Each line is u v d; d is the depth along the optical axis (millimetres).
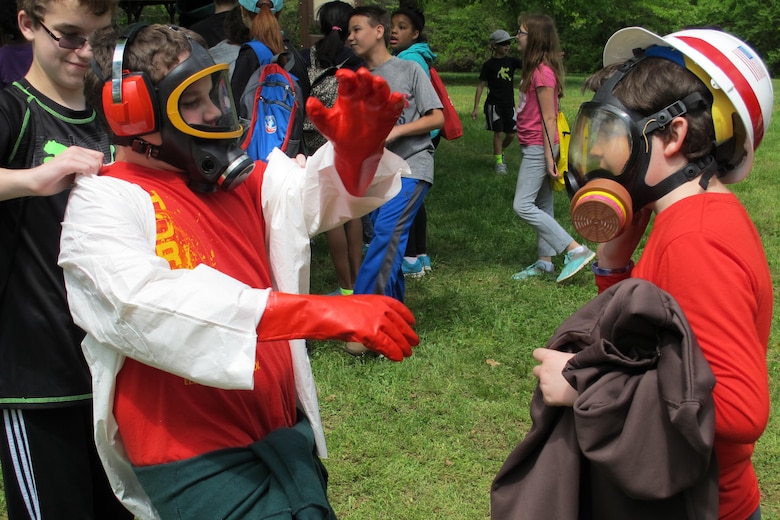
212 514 1607
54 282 1986
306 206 1794
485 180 9477
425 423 3727
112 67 1571
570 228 7227
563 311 5141
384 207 4383
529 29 5445
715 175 1639
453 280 5777
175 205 1662
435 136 4938
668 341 1412
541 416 1585
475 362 4367
